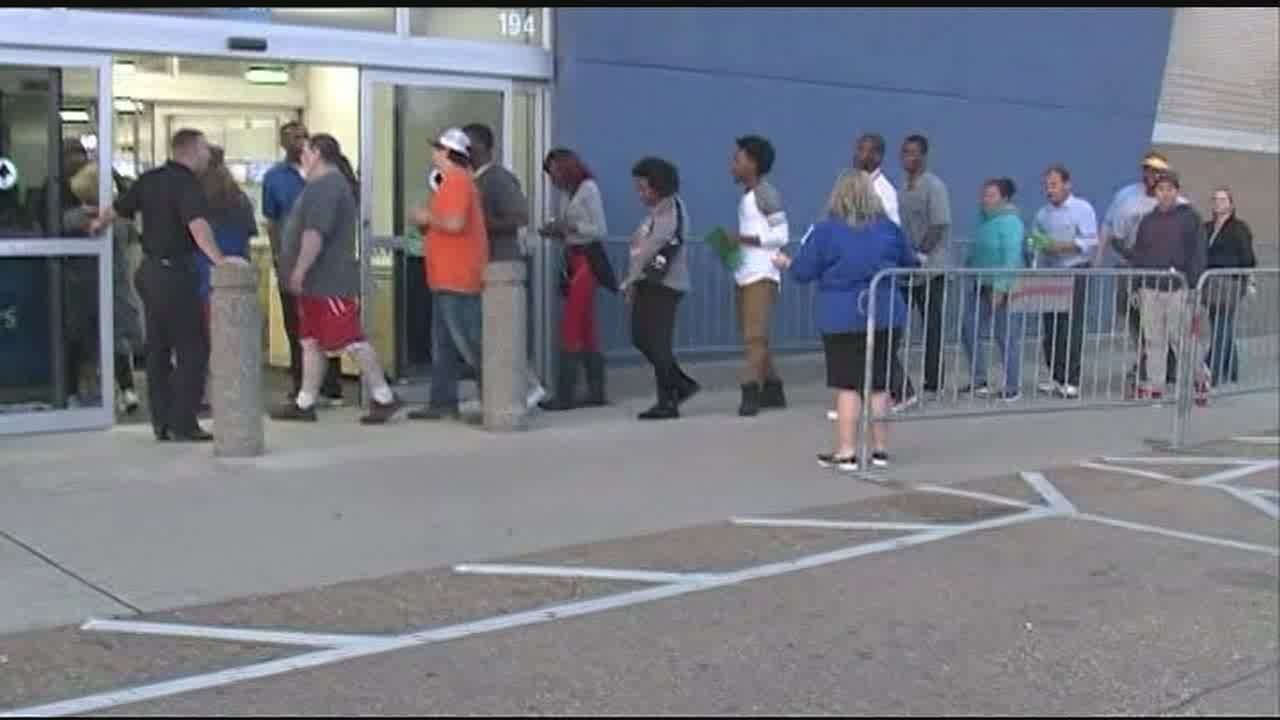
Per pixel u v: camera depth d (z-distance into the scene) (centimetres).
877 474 873
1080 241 1213
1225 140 1702
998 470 902
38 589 596
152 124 1175
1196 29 1669
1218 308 1092
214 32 967
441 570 640
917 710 488
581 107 1122
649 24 1147
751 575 645
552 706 481
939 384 979
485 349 970
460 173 957
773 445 951
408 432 959
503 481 820
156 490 773
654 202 1021
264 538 684
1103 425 1091
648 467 871
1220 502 824
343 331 970
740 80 1209
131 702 474
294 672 506
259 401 866
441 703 480
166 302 887
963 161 1387
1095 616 600
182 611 573
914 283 912
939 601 614
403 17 1050
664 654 536
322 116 1173
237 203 997
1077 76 1479
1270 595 637
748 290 1056
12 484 782
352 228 966
